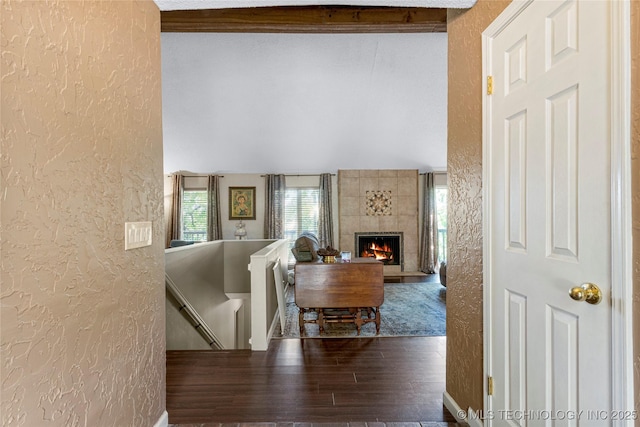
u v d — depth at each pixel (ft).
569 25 3.44
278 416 5.97
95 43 3.66
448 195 6.22
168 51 13.08
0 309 2.55
